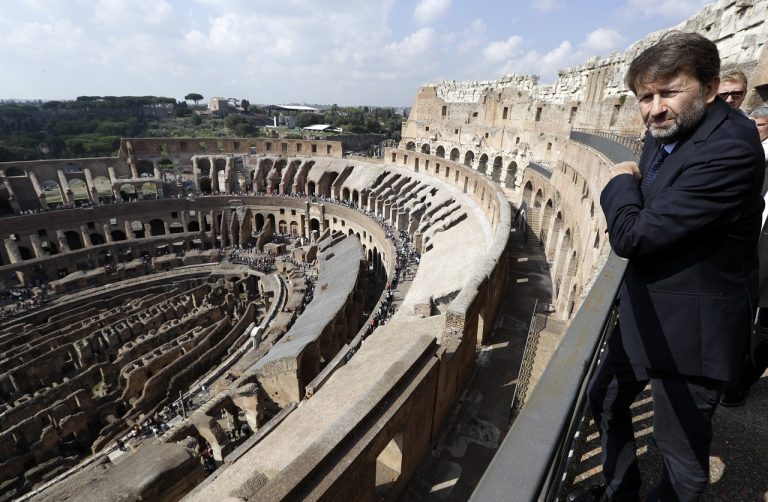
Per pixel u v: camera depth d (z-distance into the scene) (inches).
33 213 2463.1
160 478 688.4
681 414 172.7
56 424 1311.5
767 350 260.4
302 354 1195.9
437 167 2578.7
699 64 153.8
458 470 626.2
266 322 1822.1
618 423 212.7
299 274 2311.8
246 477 602.5
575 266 1088.2
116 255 2620.6
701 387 168.1
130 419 1375.5
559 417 110.2
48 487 1073.5
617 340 209.5
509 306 1094.4
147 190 4330.7
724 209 140.6
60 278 2421.3
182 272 2477.9
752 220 151.5
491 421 703.1
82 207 2632.9
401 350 873.5
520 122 2506.2
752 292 160.9
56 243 2559.1
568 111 2071.9
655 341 166.6
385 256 2332.7
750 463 242.2
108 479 685.3
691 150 156.5
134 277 2423.7
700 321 156.3
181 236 2829.7
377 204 2736.2
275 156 3432.6
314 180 3201.3
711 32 953.5
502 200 1537.9
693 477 177.2
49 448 1278.3
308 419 724.0
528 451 100.7
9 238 2325.3
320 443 449.1
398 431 552.7
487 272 846.5
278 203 3112.7
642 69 168.6
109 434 1318.9
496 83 2726.4
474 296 743.1
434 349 639.8
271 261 2613.2
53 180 2810.0
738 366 160.1
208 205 3031.5
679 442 177.5
